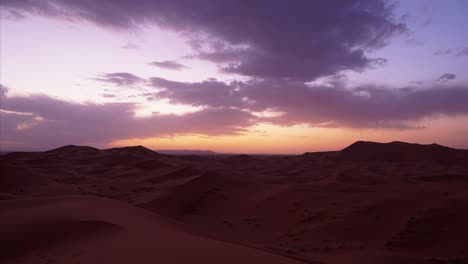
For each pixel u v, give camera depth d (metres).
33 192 26.30
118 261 7.01
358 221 18.58
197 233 13.68
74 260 7.41
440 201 20.34
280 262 7.39
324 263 11.50
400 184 33.78
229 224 21.12
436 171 51.78
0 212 12.07
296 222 20.11
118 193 31.03
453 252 14.09
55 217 10.72
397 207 20.06
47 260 7.79
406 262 12.52
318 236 17.19
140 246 8.14
